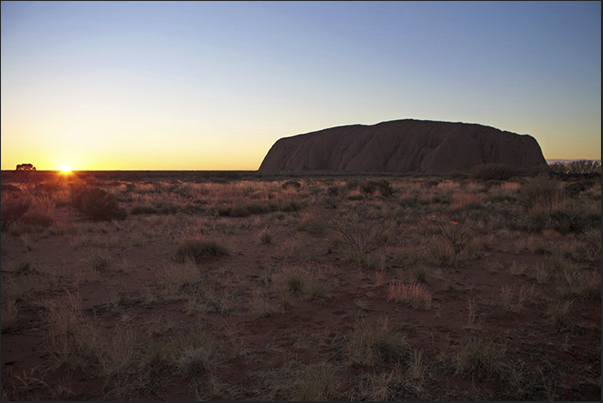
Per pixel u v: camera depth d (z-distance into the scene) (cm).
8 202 1158
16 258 748
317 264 733
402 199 1902
